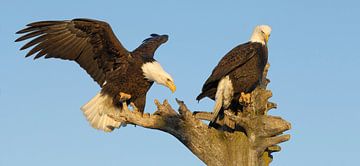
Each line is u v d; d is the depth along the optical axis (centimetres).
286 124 941
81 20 1173
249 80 1191
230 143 995
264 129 953
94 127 1185
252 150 980
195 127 990
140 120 1010
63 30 1189
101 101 1204
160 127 1002
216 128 1064
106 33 1189
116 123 1198
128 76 1206
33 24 1160
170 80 1186
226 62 1174
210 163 1003
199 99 1177
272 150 1076
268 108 1109
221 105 1124
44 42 1187
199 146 996
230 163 988
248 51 1200
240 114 1086
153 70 1196
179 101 972
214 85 1183
